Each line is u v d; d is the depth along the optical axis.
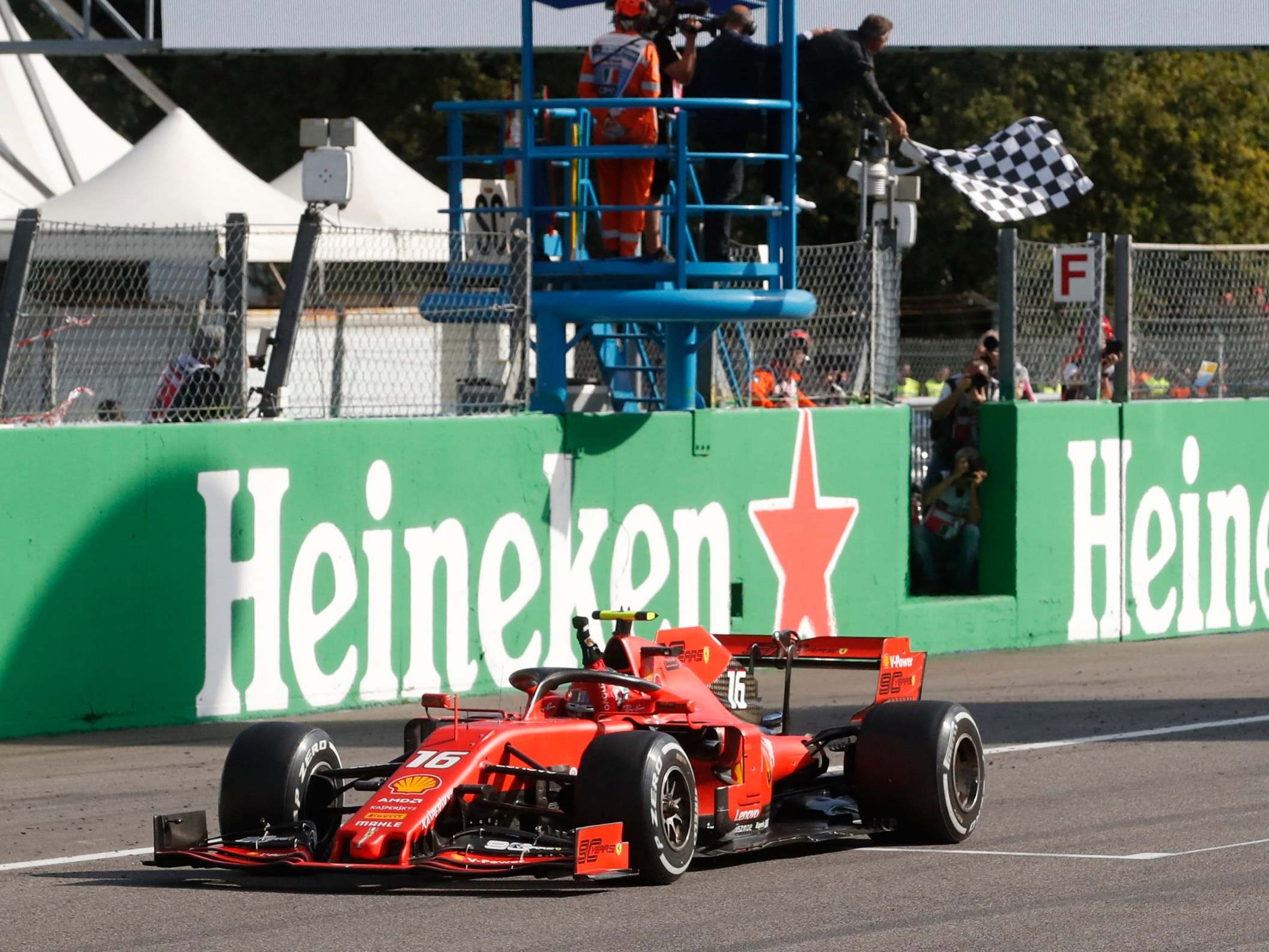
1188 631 63.25
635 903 25.31
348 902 25.44
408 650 46.78
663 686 29.06
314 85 143.88
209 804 34.00
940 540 59.88
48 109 82.56
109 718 42.22
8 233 69.62
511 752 26.64
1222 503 64.25
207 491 43.41
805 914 24.58
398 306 51.88
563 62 136.50
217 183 71.69
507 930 23.62
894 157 133.25
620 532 50.72
